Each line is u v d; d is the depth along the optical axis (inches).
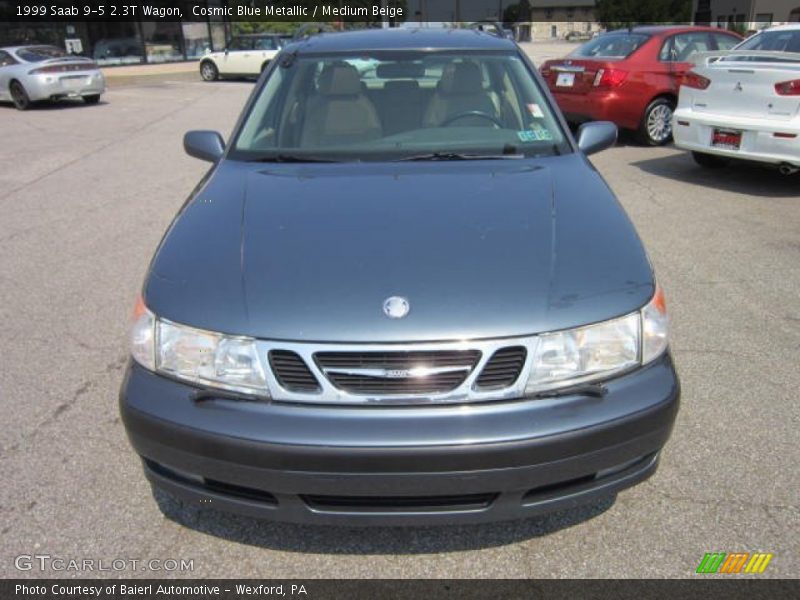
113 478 108.1
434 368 79.0
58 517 100.0
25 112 555.5
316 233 95.6
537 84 142.1
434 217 99.2
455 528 97.7
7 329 160.1
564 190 108.3
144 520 99.4
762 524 96.7
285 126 133.9
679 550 92.9
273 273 87.4
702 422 119.6
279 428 79.0
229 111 534.3
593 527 97.3
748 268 191.0
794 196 264.7
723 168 314.2
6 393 132.6
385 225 97.1
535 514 84.6
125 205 265.9
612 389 83.2
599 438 80.7
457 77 140.7
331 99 138.3
